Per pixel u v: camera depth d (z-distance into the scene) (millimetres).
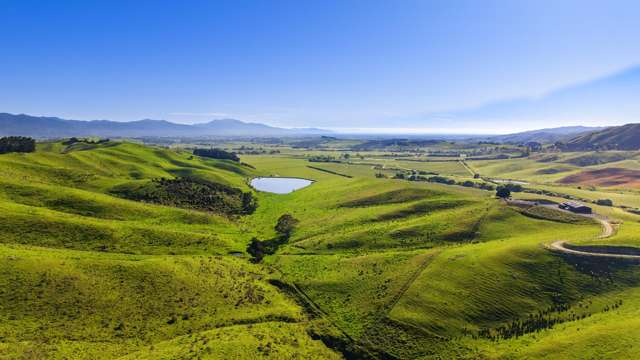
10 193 115375
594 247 91250
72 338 60500
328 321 74875
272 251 112062
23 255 76375
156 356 58250
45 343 57719
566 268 84625
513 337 67250
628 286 79875
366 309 77062
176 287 78875
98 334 62781
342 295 83062
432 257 92688
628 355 56750
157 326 67688
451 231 110625
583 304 75375
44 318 63094
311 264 99250
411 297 78125
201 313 73125
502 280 81250
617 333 62250
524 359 60094
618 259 86500
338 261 99125
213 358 58312
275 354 62031
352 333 70812
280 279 91688
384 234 113438
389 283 84250
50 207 114312
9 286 67062
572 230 107750
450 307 74688
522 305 75125
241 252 108938
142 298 73750
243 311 75688
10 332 58344
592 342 60969
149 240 103500
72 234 95812
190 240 108750
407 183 182125
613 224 112000
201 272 87312
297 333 70562
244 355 60344
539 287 79562
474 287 79438
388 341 68250
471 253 91938
